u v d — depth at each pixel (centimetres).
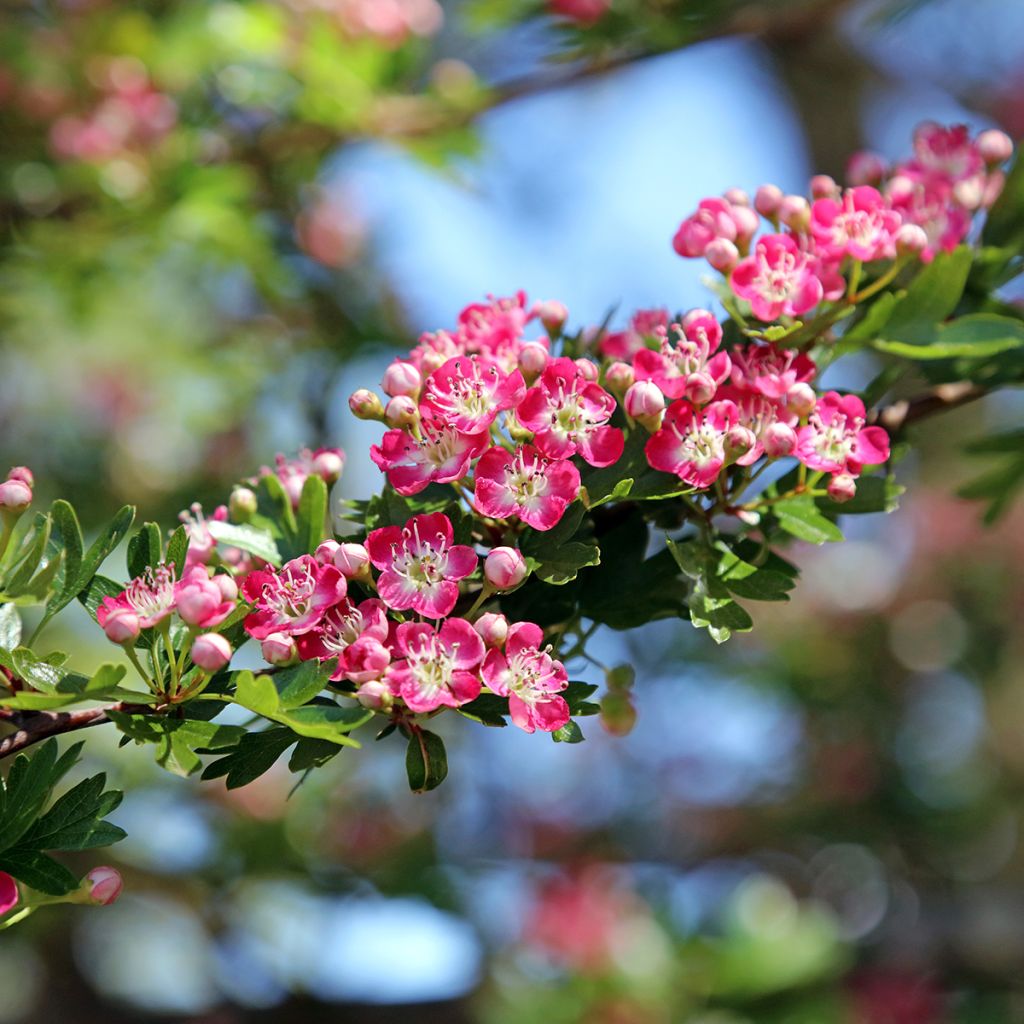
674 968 696
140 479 798
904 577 992
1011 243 393
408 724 268
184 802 720
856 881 856
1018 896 798
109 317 789
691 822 911
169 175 672
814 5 628
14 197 681
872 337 342
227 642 257
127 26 691
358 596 280
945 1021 735
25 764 262
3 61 687
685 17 638
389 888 736
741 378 298
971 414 1014
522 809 888
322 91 673
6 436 840
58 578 280
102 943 764
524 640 260
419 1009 723
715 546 298
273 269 696
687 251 323
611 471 288
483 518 290
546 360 283
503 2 672
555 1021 687
